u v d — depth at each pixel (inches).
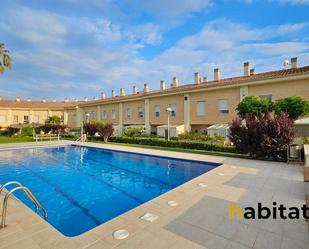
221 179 286.0
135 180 361.7
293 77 589.0
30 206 245.9
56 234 143.6
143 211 180.4
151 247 128.3
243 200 207.8
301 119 510.9
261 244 132.4
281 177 297.3
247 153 488.1
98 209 239.9
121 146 717.3
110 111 1282.0
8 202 201.3
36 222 159.9
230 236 141.6
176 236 141.1
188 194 224.2
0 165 476.7
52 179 366.6
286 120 436.8
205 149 602.9
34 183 342.3
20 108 1550.2
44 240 135.9
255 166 375.2
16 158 559.2
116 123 1237.7
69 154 626.5
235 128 482.0
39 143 816.3
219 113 780.0
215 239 137.8
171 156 493.7
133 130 985.5
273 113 550.9
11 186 321.4
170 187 324.8
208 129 752.3
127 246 129.4
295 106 515.8
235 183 266.5
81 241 135.0
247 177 296.8
